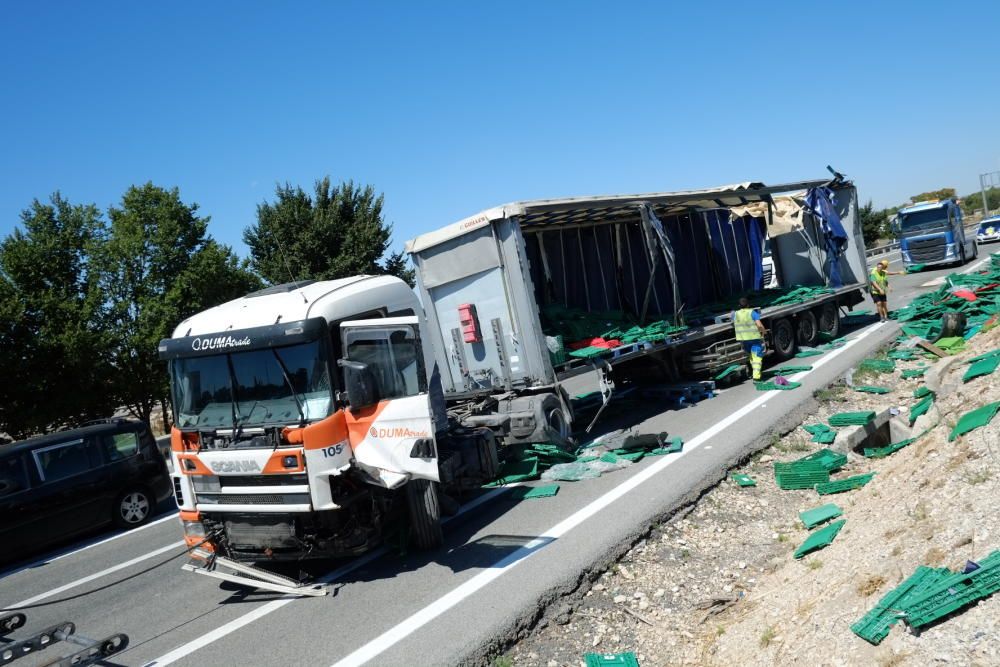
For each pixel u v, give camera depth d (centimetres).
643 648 489
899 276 3044
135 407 1945
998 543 383
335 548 620
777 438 891
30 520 971
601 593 566
